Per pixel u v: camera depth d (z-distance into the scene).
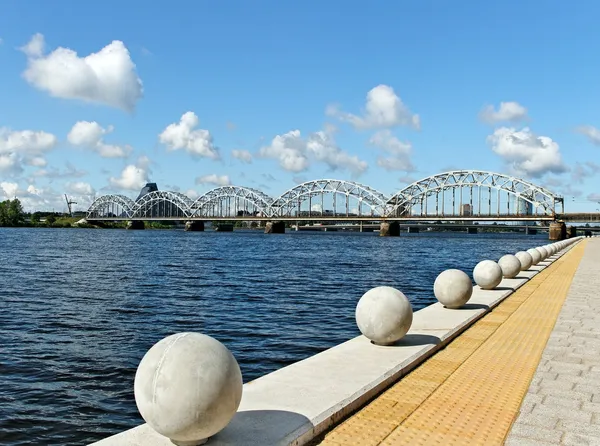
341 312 22.48
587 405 7.05
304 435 5.85
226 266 48.41
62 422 10.55
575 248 61.78
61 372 13.70
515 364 9.05
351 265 51.19
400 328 9.52
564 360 9.31
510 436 6.04
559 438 5.99
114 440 5.64
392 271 44.69
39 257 58.53
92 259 56.31
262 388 7.24
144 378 5.39
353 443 5.86
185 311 22.81
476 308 14.20
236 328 18.95
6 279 35.97
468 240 146.50
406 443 5.86
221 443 5.55
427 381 8.06
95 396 11.97
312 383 7.46
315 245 101.25
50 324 19.97
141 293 28.89
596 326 12.39
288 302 25.56
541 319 13.27
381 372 8.02
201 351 5.47
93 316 21.61
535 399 7.27
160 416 5.24
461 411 6.81
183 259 57.69
